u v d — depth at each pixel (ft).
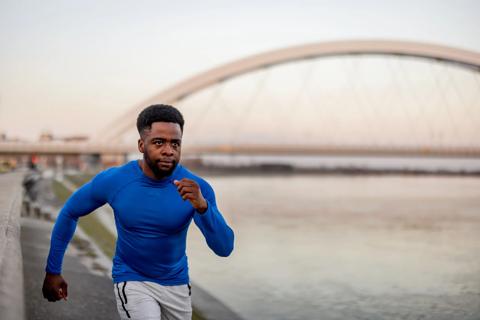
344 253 47.75
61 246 7.54
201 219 6.90
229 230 7.19
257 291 28.89
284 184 296.71
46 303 15.58
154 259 7.29
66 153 234.99
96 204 7.32
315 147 231.91
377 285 32.35
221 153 229.86
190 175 7.50
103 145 234.79
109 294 18.80
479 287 32.12
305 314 24.47
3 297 4.99
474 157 239.30
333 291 29.96
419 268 40.04
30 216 39.75
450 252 50.72
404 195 178.91
